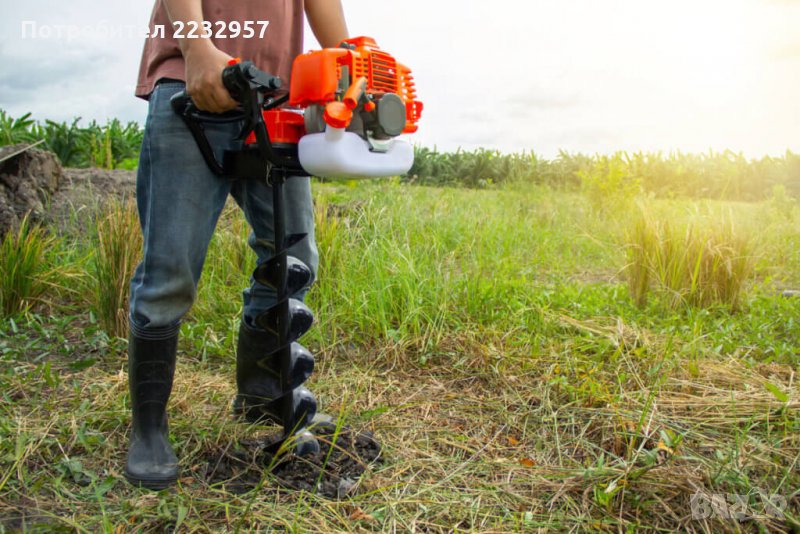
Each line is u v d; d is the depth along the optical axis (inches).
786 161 502.6
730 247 157.1
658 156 481.7
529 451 84.7
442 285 145.8
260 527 64.7
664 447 77.5
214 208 73.3
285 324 71.6
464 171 634.8
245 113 63.9
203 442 81.0
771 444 83.2
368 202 223.6
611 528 66.6
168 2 62.1
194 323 141.3
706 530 65.2
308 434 76.2
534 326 134.3
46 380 98.1
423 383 109.6
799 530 64.7
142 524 63.8
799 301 158.7
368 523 65.8
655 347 121.5
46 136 452.1
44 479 72.7
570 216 323.6
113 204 165.9
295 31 80.0
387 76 66.6
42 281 149.3
